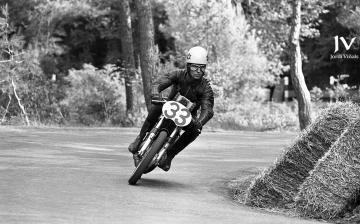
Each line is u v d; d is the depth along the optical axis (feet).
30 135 225.15
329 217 115.75
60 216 98.53
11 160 159.22
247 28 392.06
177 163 172.55
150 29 313.53
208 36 380.58
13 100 300.81
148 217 101.91
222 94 362.74
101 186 128.47
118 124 317.42
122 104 344.28
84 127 276.41
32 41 444.14
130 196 119.75
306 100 297.33
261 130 321.93
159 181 141.38
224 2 386.52
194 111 136.15
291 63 298.56
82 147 196.85
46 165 153.38
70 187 125.08
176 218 102.68
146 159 129.80
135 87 356.59
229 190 137.59
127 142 218.79
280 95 506.89
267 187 122.42
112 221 97.14
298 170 121.80
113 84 343.05
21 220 94.07
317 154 121.70
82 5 485.97
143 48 313.73
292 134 282.97
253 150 210.18
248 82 385.91
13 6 432.25
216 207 116.47
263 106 385.91
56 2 452.35
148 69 312.91
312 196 116.06
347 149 116.37
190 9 386.11
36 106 306.55
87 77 336.29
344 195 115.55
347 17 352.49
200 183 142.92
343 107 123.54
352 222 114.01
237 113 356.18
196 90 133.90
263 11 415.23
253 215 111.45
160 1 466.70
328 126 121.90
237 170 162.71
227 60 372.79
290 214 117.19
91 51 593.01
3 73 296.51
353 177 115.75
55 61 472.44
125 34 371.56
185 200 120.67
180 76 133.59
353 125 116.37
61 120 306.76
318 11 383.65
